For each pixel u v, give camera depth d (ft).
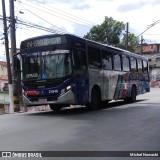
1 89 203.00
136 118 40.98
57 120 40.55
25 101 48.78
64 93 45.96
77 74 47.44
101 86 55.36
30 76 48.26
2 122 39.96
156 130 32.12
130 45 188.75
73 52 47.01
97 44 54.95
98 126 34.83
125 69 67.00
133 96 70.95
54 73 46.65
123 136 29.09
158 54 221.05
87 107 54.85
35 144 26.14
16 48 70.44
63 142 26.81
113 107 58.18
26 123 38.47
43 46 47.88
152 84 183.93
